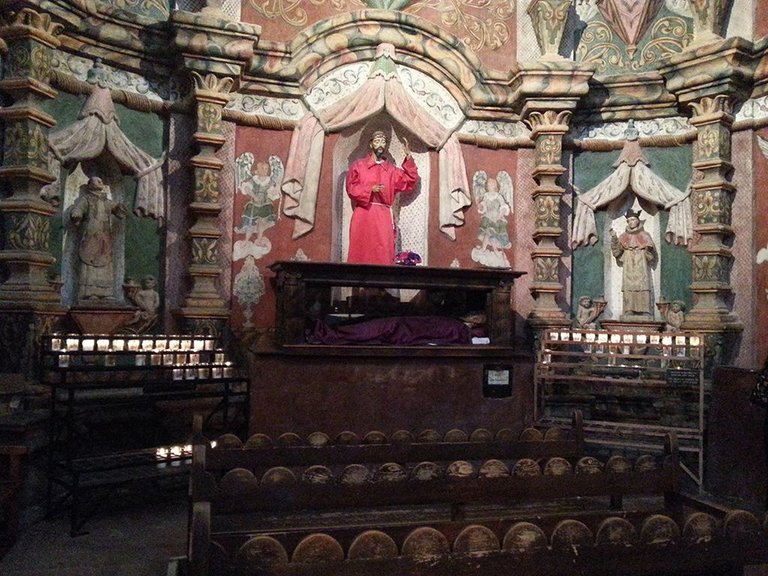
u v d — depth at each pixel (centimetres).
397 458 505
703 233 848
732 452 664
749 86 838
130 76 791
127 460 595
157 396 658
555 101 895
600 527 297
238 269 842
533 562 283
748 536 309
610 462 447
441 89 916
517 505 521
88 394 657
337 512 498
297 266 734
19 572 473
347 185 880
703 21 847
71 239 757
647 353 854
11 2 648
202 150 802
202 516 256
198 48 778
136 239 794
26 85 656
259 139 859
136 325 782
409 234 938
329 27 855
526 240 937
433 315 873
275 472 399
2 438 571
